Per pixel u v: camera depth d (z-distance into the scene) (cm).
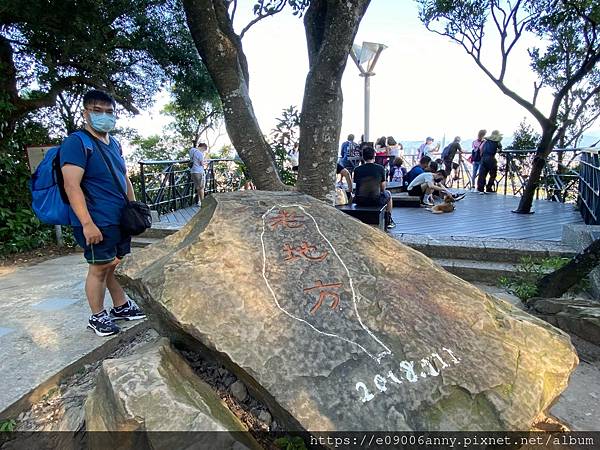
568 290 376
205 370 206
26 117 693
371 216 502
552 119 657
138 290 214
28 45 657
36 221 597
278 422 180
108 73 754
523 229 584
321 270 203
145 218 289
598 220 542
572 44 733
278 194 265
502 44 645
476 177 1141
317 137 333
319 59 321
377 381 161
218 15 352
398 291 198
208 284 189
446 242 486
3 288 417
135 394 154
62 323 311
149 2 689
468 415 158
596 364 282
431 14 691
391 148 1169
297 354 167
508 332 192
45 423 214
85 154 261
